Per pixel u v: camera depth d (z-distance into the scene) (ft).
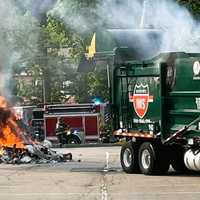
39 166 180.55
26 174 155.22
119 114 165.07
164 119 146.20
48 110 357.61
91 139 351.67
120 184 130.21
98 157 222.28
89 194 114.01
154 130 148.46
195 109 137.90
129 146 157.99
